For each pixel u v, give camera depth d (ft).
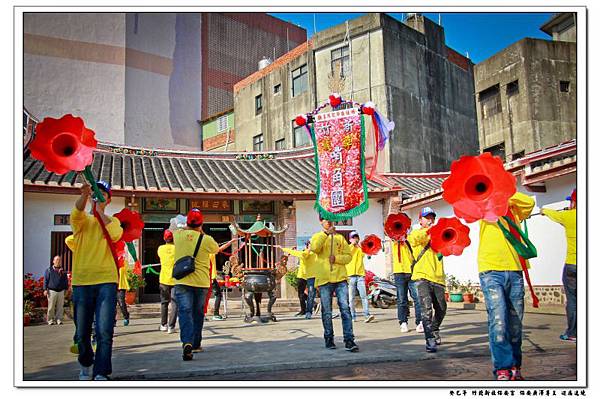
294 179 57.52
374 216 56.34
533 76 72.90
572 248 21.50
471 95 94.79
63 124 13.92
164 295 30.45
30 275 43.19
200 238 20.21
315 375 16.31
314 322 34.94
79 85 83.56
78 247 15.07
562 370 15.93
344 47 82.07
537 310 36.47
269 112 91.50
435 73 87.15
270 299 35.83
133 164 56.85
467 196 14.14
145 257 61.77
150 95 91.86
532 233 40.34
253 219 54.80
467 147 91.20
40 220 46.37
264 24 110.42
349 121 25.70
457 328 27.73
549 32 82.58
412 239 21.20
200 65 99.40
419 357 18.85
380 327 29.76
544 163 37.78
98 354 14.75
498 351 13.97
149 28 92.99
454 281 50.06
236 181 55.06
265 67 94.12
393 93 78.69
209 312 43.16
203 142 98.12
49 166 13.55
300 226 54.49
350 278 34.50
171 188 49.19
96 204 15.25
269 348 21.66
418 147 80.59
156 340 25.76
